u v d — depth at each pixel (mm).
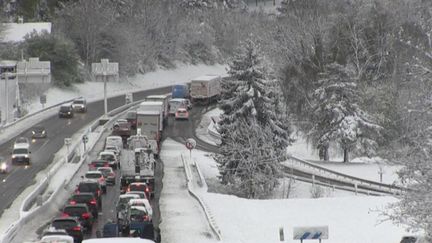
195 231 66875
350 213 76938
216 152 125875
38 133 132625
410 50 155250
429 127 52656
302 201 83125
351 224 71562
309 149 140875
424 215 49969
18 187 88188
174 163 113875
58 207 77938
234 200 83812
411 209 50562
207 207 76312
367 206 80125
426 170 50500
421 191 50219
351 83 133125
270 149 108000
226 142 111125
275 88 120250
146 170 88375
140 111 131125
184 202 82438
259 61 115750
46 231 56938
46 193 83500
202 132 150625
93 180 83438
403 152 54125
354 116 130500
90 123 153125
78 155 114688
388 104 133750
